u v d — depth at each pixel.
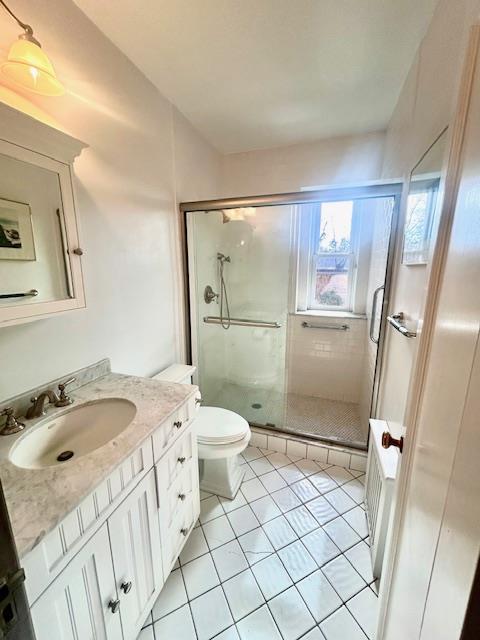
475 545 0.36
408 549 0.71
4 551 0.38
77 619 0.73
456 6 0.91
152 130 1.65
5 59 0.91
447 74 0.96
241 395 2.65
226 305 2.73
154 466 1.03
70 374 1.24
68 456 1.00
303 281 2.73
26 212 0.96
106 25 1.23
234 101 1.80
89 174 1.27
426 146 1.16
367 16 1.18
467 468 0.40
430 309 0.68
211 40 1.31
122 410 1.16
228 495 1.68
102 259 1.37
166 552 1.15
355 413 2.49
